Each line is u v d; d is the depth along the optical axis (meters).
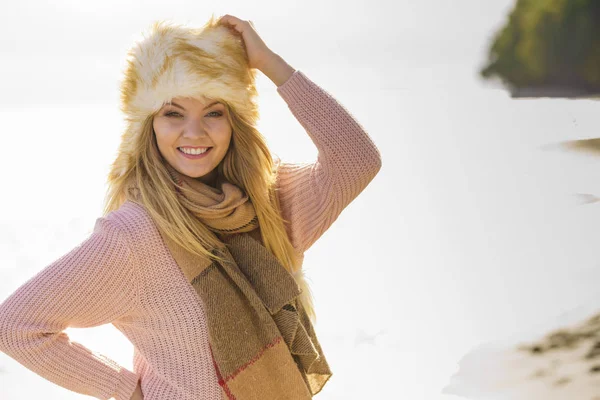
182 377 1.79
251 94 1.94
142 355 1.83
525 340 3.58
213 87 1.79
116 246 1.72
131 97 1.83
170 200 1.80
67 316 1.69
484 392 3.17
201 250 1.81
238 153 1.95
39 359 1.68
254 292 1.84
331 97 1.95
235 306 1.82
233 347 1.79
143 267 1.76
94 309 1.72
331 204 1.96
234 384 1.78
